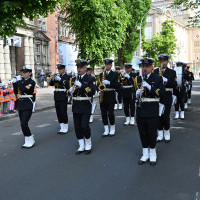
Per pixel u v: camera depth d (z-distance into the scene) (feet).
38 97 60.34
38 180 14.70
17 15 31.60
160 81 16.43
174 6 54.85
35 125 30.68
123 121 32.04
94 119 33.91
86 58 62.69
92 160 17.93
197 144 21.45
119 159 18.06
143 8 104.37
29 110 21.27
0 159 18.56
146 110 16.76
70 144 22.13
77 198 12.48
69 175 15.34
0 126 30.89
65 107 25.86
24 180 14.75
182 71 31.14
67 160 18.03
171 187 13.58
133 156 18.66
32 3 30.37
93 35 60.03
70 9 60.70
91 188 13.55
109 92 24.26
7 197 12.75
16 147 21.61
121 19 67.92
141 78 17.40
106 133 24.79
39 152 20.02
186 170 15.92
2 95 36.88
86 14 58.03
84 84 19.03
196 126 28.37
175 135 24.64
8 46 79.61
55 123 31.86
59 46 107.04
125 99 29.32
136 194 12.83
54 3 32.76
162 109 17.17
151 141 16.98
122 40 68.44
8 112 38.91
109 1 61.21
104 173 15.57
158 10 228.63
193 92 75.15
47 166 16.93
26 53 87.45
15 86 21.71
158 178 14.78
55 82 25.79
